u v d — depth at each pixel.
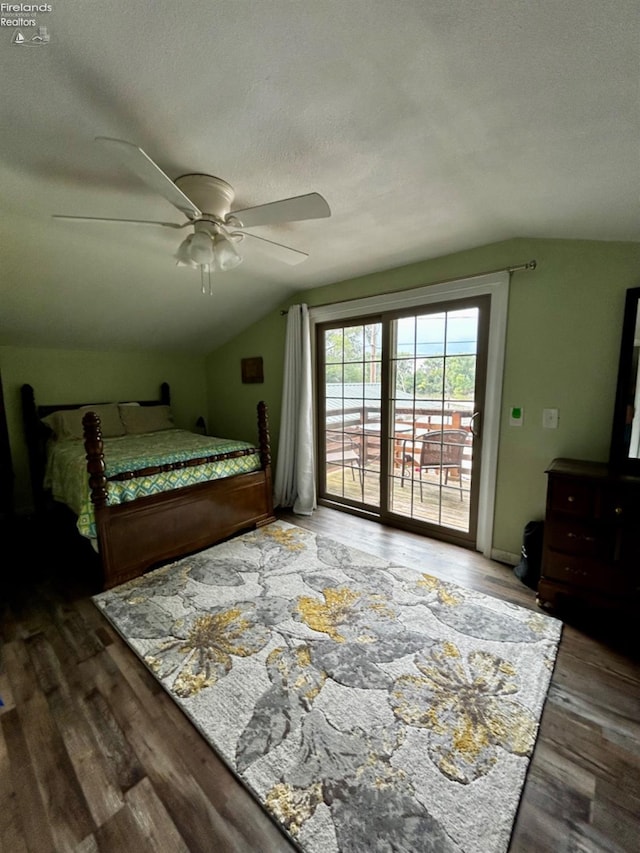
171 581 2.45
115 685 1.63
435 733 1.38
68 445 3.31
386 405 3.29
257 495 3.34
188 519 2.79
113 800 1.18
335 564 2.65
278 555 2.80
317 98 1.17
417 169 1.59
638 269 2.05
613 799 1.16
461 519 2.98
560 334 2.30
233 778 1.24
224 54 1.01
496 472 2.65
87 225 2.27
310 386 3.71
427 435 3.09
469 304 2.71
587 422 2.27
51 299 3.06
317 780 1.22
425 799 1.16
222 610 2.13
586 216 1.83
